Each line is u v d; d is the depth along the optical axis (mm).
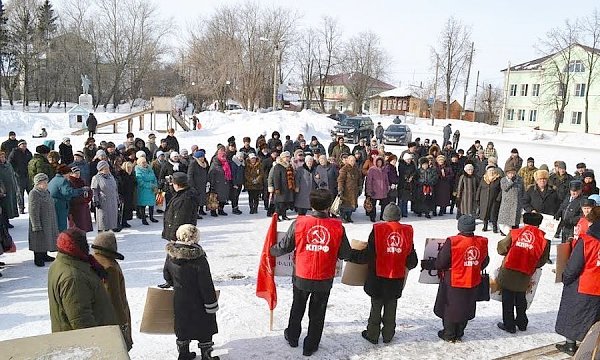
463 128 50219
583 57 52156
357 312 6379
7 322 5691
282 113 30625
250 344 5324
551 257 9359
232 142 12719
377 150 13305
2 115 31922
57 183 8109
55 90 59094
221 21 52812
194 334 4484
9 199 9977
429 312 6492
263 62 49531
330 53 70688
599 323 3557
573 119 54125
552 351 5207
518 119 60062
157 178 11453
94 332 2488
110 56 58688
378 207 14086
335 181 11922
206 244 9367
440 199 12891
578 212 8211
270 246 5395
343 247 5008
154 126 31641
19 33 54406
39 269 7617
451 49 61656
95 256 4094
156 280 7199
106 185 9273
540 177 9680
